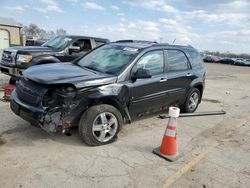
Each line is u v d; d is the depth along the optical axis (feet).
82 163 11.80
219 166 12.59
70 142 13.83
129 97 14.90
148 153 13.38
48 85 12.34
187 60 20.08
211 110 23.65
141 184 10.57
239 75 68.69
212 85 41.78
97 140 13.52
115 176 10.98
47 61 26.04
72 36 30.35
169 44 19.04
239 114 22.94
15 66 24.86
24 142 13.46
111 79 13.96
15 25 117.39
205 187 10.71
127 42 18.63
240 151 14.57
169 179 11.09
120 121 14.33
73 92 12.39
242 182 11.30
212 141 15.81
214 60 162.40
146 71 14.57
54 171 10.98
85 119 13.05
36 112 12.19
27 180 10.22
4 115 17.22
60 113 12.41
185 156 13.42
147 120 18.70
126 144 14.26
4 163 11.31
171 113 12.98
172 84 18.15
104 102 14.01
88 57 17.46
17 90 14.11
